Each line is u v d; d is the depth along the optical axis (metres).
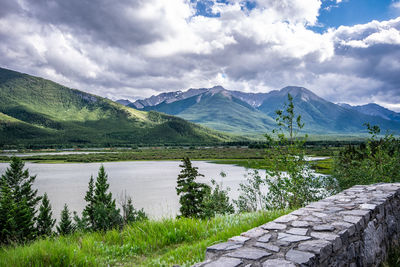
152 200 50.84
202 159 168.62
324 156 110.88
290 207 11.57
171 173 99.94
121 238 6.99
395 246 6.59
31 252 5.13
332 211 5.49
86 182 79.56
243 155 186.62
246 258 3.24
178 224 7.74
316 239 3.83
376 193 7.23
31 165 142.75
